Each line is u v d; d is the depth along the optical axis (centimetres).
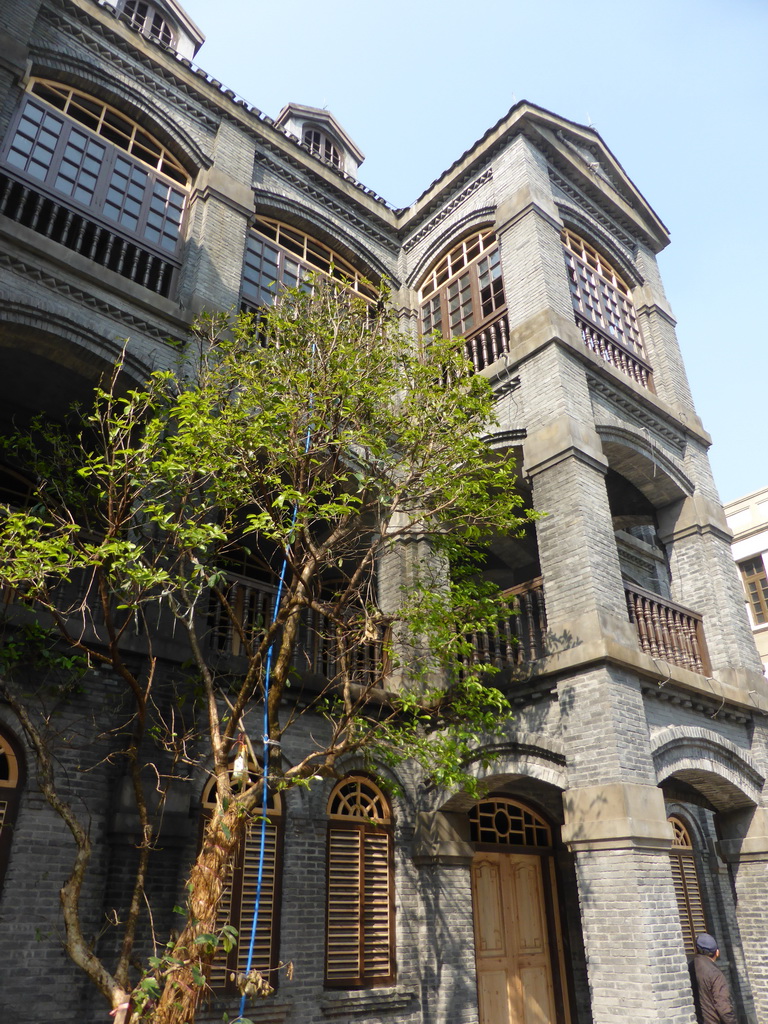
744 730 1113
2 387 1027
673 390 1395
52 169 1050
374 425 764
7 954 673
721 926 1462
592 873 841
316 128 1784
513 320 1253
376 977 919
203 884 534
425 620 789
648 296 1499
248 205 1265
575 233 1438
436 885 981
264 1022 799
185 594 664
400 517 1171
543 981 1141
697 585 1221
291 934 858
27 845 713
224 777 582
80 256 962
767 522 2614
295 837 904
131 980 704
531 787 1236
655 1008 748
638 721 907
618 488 1329
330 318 814
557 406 1105
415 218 1554
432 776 788
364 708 1001
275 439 687
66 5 1141
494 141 1429
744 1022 1393
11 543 555
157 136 1226
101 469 638
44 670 765
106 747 785
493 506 818
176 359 965
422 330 1452
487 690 804
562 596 993
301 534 711
